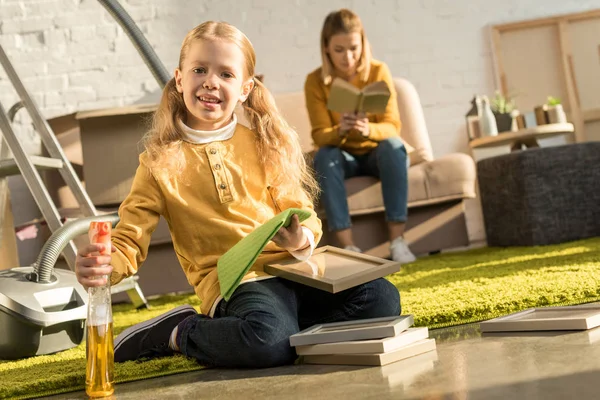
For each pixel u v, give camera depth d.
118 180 2.65
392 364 0.95
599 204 2.98
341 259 1.23
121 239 1.14
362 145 2.81
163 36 3.59
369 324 1.06
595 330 1.03
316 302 1.20
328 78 2.88
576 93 3.68
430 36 3.71
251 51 1.30
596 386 0.72
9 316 1.35
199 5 3.62
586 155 2.97
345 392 0.82
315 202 2.77
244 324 1.04
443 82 3.70
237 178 1.24
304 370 0.99
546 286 1.46
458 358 0.94
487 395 0.74
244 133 1.31
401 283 2.01
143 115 2.65
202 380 1.01
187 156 1.23
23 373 1.20
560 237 2.93
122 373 1.08
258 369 1.05
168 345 1.20
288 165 1.31
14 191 3.09
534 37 3.72
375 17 3.70
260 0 3.65
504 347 0.99
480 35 3.72
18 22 3.54
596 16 3.70
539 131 3.16
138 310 2.22
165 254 2.63
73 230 1.52
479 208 3.69
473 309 1.30
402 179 2.73
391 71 3.70
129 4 3.59
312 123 2.87
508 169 3.04
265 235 1.04
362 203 2.81
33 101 2.07
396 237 2.79
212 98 1.22
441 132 3.70
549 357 0.89
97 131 2.66
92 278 0.95
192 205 1.20
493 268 2.11
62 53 3.55
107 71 3.56
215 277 1.16
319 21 3.67
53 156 2.05
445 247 2.92
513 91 3.69
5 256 2.23
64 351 1.45
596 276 1.54
